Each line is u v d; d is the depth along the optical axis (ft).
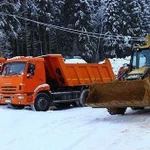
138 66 44.86
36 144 28.73
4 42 126.21
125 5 173.78
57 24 163.32
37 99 54.08
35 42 156.25
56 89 61.31
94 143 28.04
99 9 187.32
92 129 34.22
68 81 60.34
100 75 65.67
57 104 61.00
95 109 51.34
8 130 35.32
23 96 52.85
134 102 37.06
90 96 41.37
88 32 158.71
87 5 162.50
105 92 40.42
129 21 173.78
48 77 61.41
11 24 124.16
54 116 44.37
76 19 161.58
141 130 31.94
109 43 171.83
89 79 63.57
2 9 120.67
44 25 151.02
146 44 45.44
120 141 28.17
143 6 195.42
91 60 162.61
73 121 39.86
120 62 133.18
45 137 31.30
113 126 35.17
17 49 144.46
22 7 140.15
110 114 43.88
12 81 53.72
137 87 37.86
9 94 53.93
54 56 59.72
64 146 27.48
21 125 38.06
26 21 144.97
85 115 44.88
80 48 159.74
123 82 38.86
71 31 161.79
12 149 27.40
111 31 172.24
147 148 25.26
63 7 164.14
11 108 56.65
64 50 166.50
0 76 55.42
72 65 61.36
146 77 39.63
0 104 60.85
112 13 172.35
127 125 35.17
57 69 60.39
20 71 53.78
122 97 38.88
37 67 54.95
